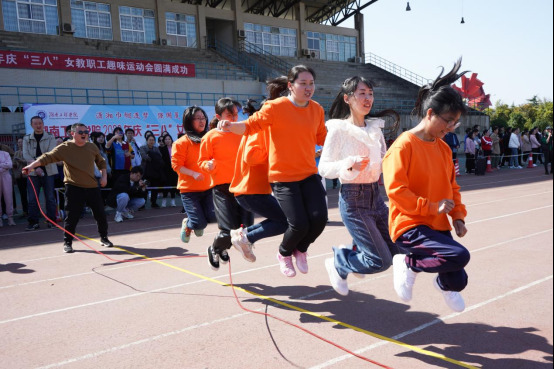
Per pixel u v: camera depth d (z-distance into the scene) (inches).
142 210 437.4
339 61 1481.3
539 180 580.7
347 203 131.6
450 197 121.2
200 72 997.8
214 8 1237.7
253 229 164.6
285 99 148.9
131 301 169.3
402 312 147.7
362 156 125.5
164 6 1140.5
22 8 953.5
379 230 138.3
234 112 182.7
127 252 255.3
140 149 439.2
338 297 164.2
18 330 145.1
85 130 255.1
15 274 214.7
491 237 254.5
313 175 151.3
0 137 646.5
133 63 800.3
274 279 190.1
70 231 259.4
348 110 137.6
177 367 116.6
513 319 138.5
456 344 123.3
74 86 745.0
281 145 147.0
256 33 1325.0
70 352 127.6
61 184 397.7
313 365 114.8
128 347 129.4
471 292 163.9
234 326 141.6
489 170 733.9
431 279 180.2
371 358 117.4
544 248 226.2
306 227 146.4
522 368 109.0
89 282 196.9
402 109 1151.0
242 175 163.3
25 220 394.9
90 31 1041.5
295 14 1416.1
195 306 160.9
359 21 1526.8
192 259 232.1
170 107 625.0
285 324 141.6
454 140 665.0
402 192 113.6
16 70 694.5
